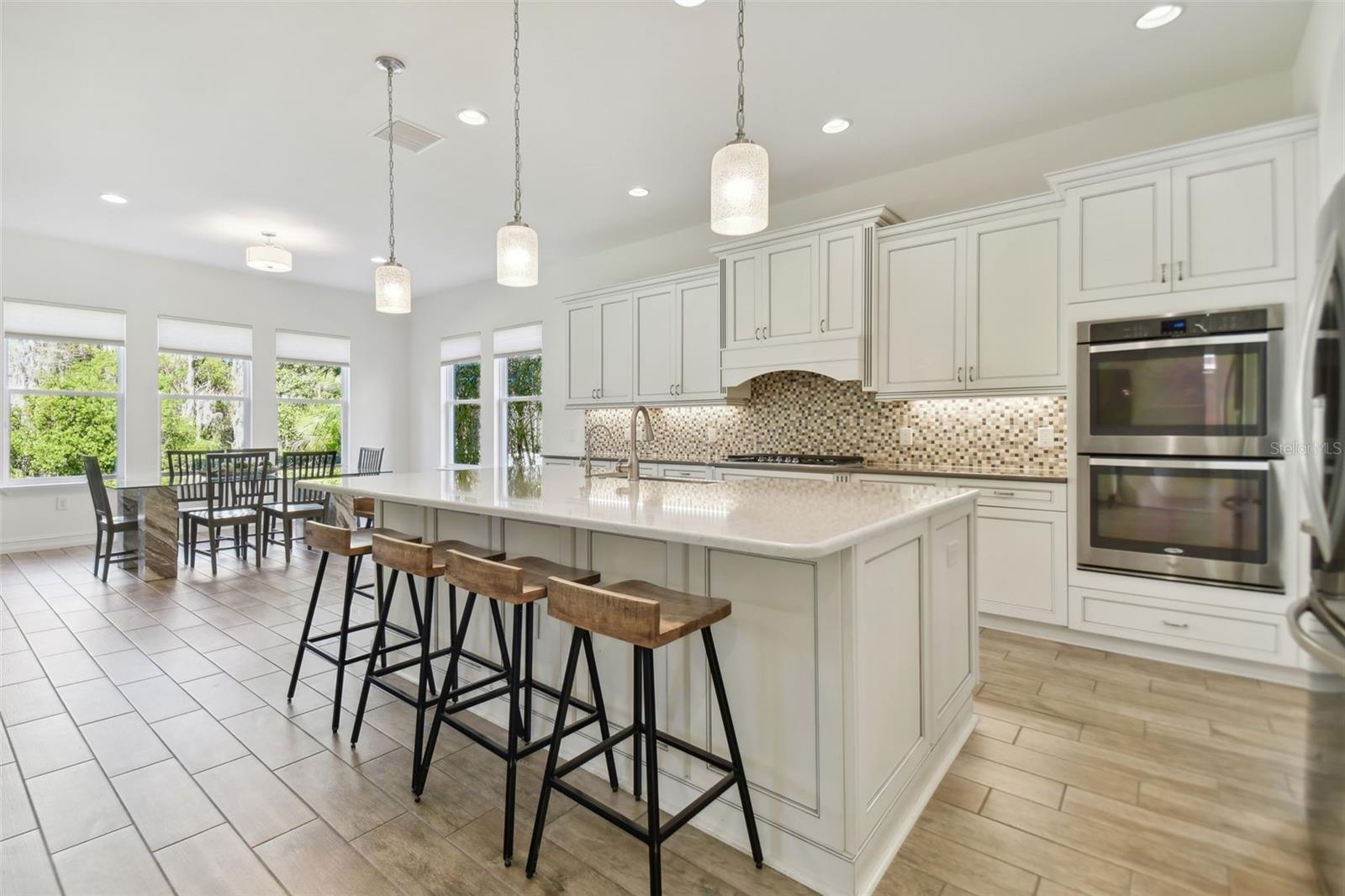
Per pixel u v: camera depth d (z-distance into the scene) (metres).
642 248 5.49
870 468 3.82
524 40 2.65
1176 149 2.74
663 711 1.89
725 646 1.73
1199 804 1.83
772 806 1.63
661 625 1.45
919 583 1.88
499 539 2.48
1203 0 2.43
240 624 3.54
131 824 1.77
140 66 2.82
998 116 3.33
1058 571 3.11
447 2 2.41
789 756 1.60
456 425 7.42
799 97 3.12
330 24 2.53
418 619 2.47
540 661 2.28
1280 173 2.54
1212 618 2.70
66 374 5.45
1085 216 3.01
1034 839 1.69
